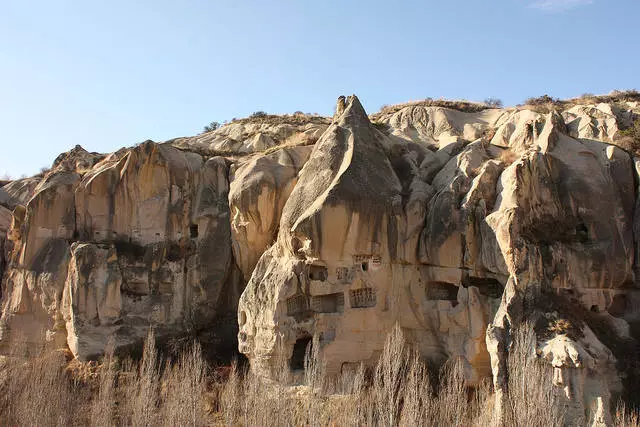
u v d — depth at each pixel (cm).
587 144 2559
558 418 1880
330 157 2617
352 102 2792
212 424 2373
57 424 2420
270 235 2920
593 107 2953
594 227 2288
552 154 2427
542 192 2320
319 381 2322
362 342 2472
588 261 2230
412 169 2753
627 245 2314
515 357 1959
